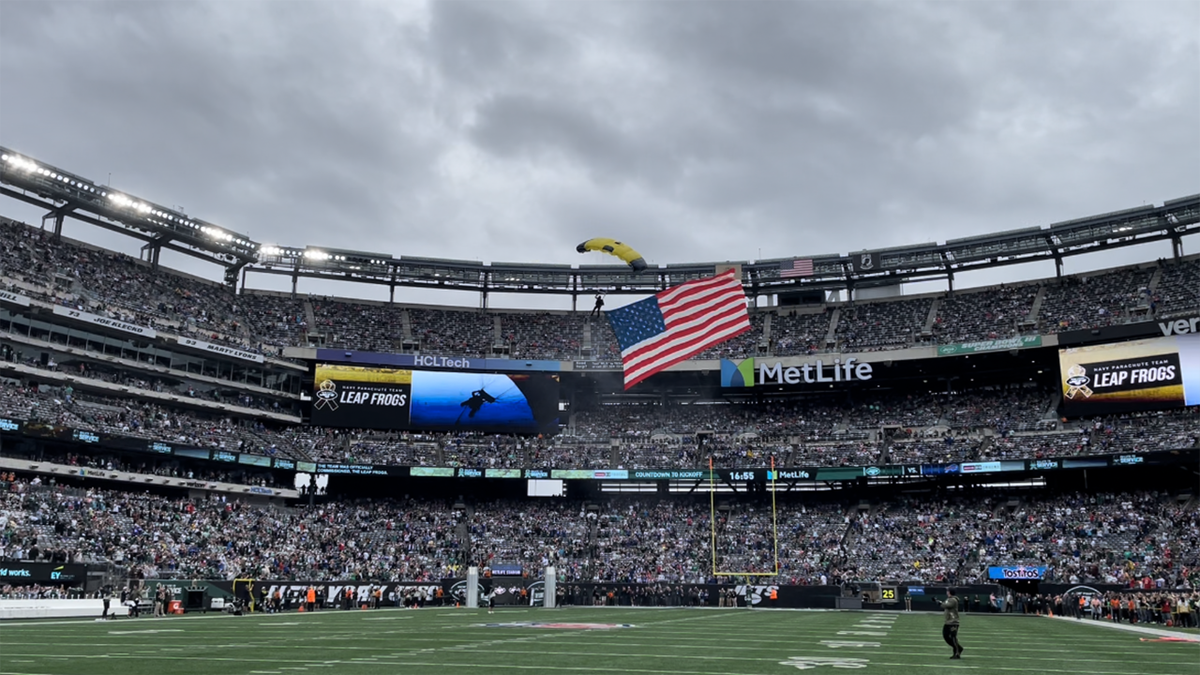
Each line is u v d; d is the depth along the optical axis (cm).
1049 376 8069
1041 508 6962
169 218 7556
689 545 7362
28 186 6775
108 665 1766
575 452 8081
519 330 8962
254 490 7044
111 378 6744
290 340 8138
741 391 8644
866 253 8456
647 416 8644
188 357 7325
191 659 1922
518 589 6594
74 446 6272
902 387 8469
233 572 5869
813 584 6550
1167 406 6762
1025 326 7744
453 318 9012
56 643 2400
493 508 7944
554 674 1622
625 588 6725
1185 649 2494
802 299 9181
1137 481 7062
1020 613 5825
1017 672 1727
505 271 8894
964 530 6938
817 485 7850
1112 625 4281
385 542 7138
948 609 2141
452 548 7244
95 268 7194
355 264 8656
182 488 6812
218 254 8325
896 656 2103
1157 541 6172
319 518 7206
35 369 6250
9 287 6175
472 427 8031
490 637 2769
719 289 5481
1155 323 6894
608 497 8100
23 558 4953
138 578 5200
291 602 5522
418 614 4881
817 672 1697
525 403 8125
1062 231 7738
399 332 8656
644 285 9044
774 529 6912
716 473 7400
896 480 7431
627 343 5562
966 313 8188
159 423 6838
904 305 8588
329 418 7794
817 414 8375
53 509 5566
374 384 7956
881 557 6856
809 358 7962
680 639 2697
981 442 7325
